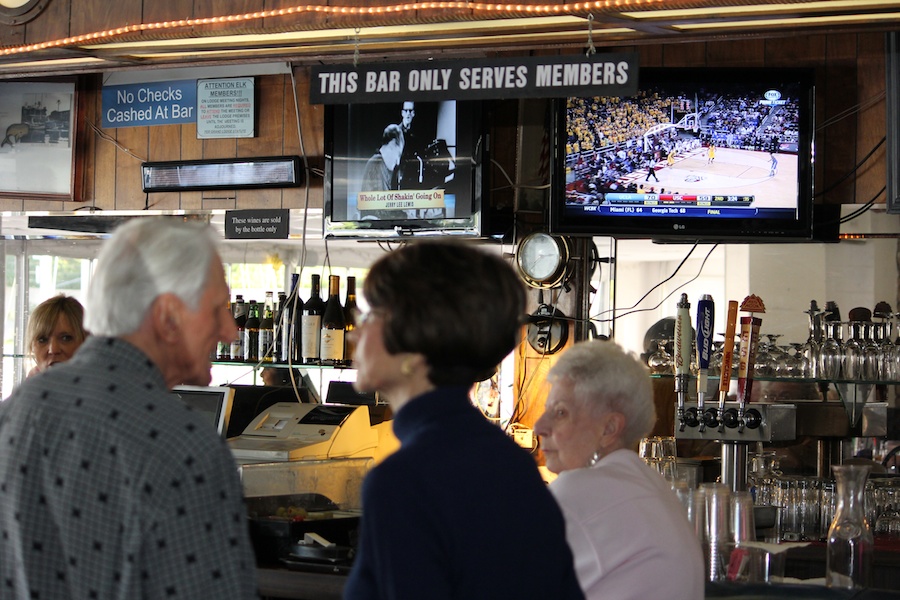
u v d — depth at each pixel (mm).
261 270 5125
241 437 4129
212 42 4086
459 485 1409
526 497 1473
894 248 4203
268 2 3756
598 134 4180
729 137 4105
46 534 1452
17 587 1467
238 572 1400
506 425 4656
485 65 3535
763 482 3734
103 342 1531
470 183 4422
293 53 4191
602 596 2076
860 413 4176
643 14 3572
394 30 3875
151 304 1549
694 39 3838
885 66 4051
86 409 1446
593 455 2516
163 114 5082
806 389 4195
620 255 4535
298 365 4910
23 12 4090
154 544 1368
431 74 3588
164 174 5008
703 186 4125
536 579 1466
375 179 4555
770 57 4301
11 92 5258
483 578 1400
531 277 4574
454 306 1465
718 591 2666
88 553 1404
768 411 3758
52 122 5219
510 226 4641
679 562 2129
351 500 3096
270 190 4938
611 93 3412
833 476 4195
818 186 4273
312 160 4867
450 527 1384
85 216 5188
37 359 3789
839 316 4262
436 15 3535
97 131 5203
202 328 1597
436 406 1479
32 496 1458
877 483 3791
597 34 3889
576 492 2146
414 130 4496
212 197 5023
